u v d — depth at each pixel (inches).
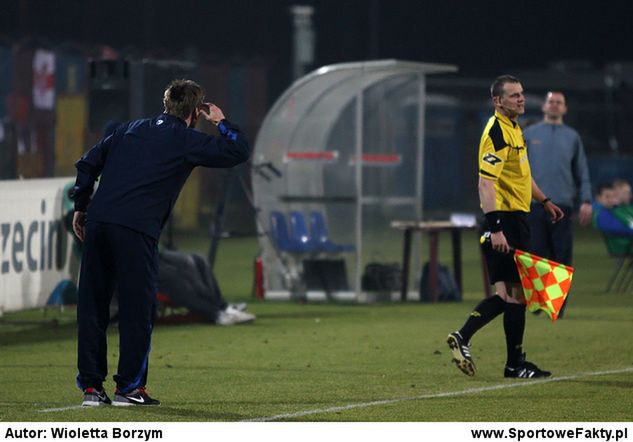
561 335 1830.7
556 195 1925.4
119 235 1154.0
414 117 2573.8
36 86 4025.6
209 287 1998.0
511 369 1413.6
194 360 1562.5
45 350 1679.4
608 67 5506.9
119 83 2175.2
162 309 2010.3
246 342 1755.7
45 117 4035.4
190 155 1168.8
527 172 1392.7
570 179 1934.1
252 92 4945.9
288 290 2480.3
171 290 1962.4
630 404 1232.2
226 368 1488.7
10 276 1916.8
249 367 1497.3
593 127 5536.4
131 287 1161.4
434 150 5541.3
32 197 1972.2
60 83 4084.6
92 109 2188.7
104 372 1197.1
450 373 1446.9
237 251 3754.9
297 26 4311.0
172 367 1497.3
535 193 1487.5
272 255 2501.2
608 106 5467.5
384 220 2593.5
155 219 1163.9
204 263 2011.6
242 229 4598.9
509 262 1380.4
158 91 2253.9
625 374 1434.5
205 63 4783.5
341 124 2536.9
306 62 4306.1
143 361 1186.6
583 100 5546.3
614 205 2655.0
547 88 5413.4
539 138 1943.9
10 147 2903.5
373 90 2536.9
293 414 1168.2
